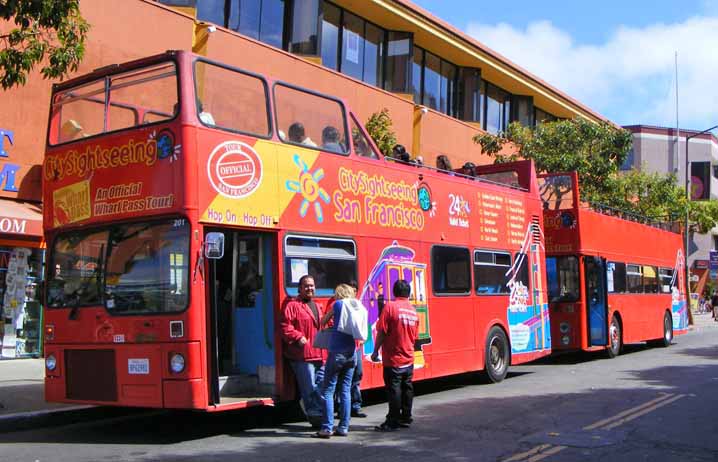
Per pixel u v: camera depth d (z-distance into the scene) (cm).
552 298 1834
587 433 919
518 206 1592
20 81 1073
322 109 1082
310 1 2278
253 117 961
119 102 955
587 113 3938
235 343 1005
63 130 1012
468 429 953
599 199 2617
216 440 904
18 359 1559
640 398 1195
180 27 1817
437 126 2772
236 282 1009
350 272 1085
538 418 1027
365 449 841
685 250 3741
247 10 2139
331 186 1067
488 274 1452
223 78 931
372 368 1121
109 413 1086
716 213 4459
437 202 1317
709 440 877
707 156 6025
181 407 845
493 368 1439
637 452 817
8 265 1552
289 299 960
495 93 3347
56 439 923
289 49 2244
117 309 909
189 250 859
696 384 1370
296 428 988
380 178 1174
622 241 2102
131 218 904
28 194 1542
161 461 783
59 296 973
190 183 862
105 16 1650
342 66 2472
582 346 1795
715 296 4412
